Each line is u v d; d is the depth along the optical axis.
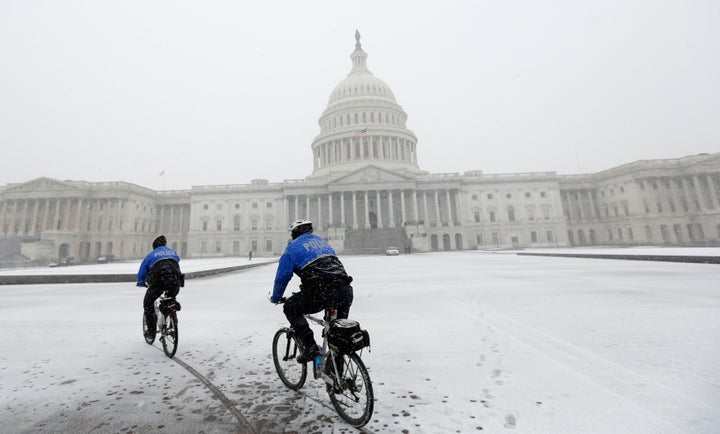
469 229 79.81
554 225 80.00
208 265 29.42
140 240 81.69
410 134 93.88
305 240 3.91
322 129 101.44
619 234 79.94
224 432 3.15
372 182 77.06
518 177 81.81
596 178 85.94
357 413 3.27
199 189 83.44
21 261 64.56
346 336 3.20
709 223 70.50
